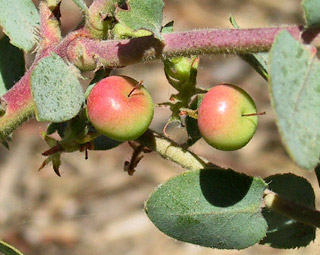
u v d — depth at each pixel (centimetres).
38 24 16
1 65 17
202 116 14
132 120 14
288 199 15
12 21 16
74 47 15
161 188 15
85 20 15
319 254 42
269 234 16
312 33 13
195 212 15
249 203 15
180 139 28
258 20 61
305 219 15
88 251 47
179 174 15
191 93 16
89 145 16
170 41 14
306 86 12
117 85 14
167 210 15
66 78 15
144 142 16
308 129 12
